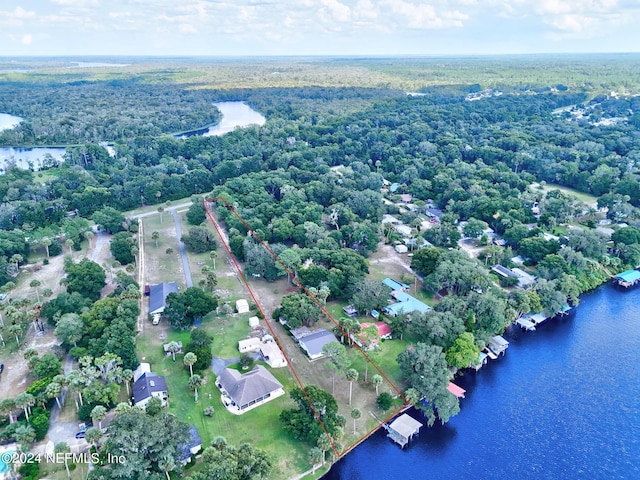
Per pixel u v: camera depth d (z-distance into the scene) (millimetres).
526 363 126875
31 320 132250
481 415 108750
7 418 99062
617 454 98250
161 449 84062
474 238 198625
